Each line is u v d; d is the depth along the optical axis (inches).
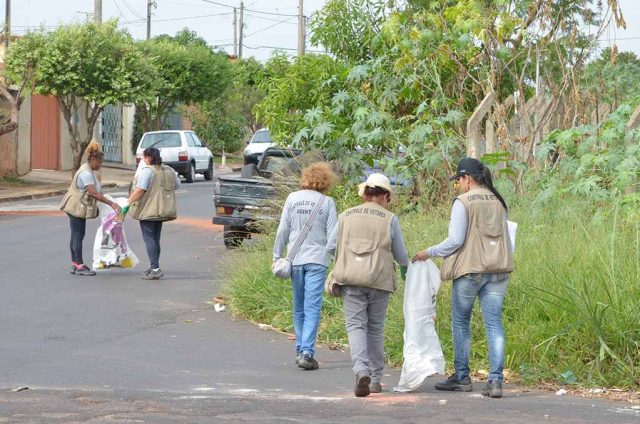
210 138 2380.7
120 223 712.4
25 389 374.9
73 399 358.0
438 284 388.2
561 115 717.3
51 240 892.0
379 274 377.4
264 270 562.9
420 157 701.9
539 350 408.2
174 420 324.2
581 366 395.9
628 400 368.8
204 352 458.3
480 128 733.3
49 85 1616.6
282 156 903.1
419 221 600.1
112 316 543.5
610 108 730.8
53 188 1523.1
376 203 388.5
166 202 670.5
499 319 372.8
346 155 753.0
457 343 381.1
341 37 852.6
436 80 731.4
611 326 401.1
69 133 1733.5
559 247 481.4
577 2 709.9
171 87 2102.6
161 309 566.6
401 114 803.4
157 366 426.0
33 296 604.7
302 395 374.0
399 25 744.3
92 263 753.6
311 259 429.4
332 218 433.7
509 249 372.2
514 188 654.5
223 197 810.2
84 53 1610.5
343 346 473.4
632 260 442.6
